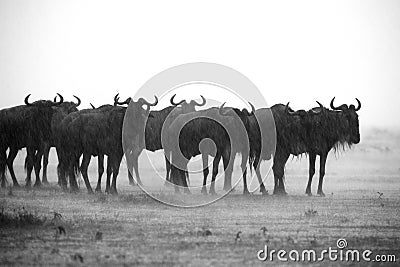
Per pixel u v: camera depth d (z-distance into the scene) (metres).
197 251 16.33
